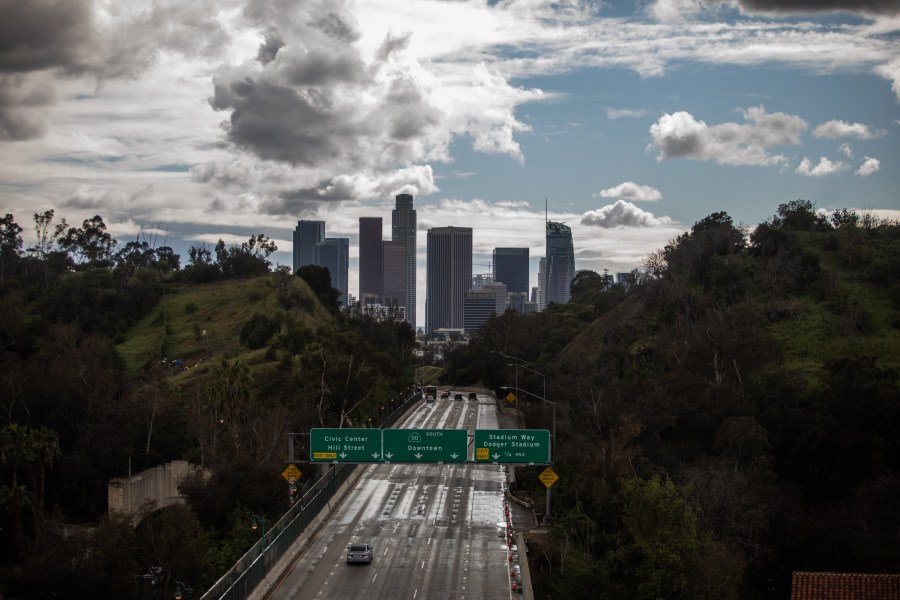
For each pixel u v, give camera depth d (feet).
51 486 275.18
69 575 192.34
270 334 468.34
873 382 250.98
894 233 449.48
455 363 649.20
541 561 203.10
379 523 227.40
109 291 569.23
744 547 204.85
